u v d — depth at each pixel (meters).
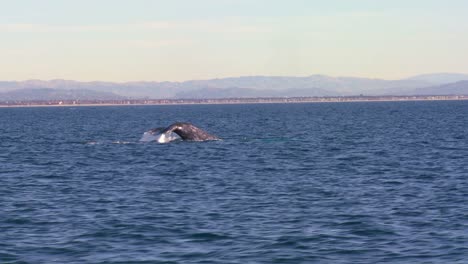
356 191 94.31
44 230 69.12
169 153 149.88
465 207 80.69
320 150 161.12
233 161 134.50
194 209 80.44
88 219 74.56
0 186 100.94
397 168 122.50
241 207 81.75
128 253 60.09
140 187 99.19
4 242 64.00
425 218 74.31
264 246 62.25
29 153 159.25
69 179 109.12
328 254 59.59
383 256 58.91
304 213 77.69
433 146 172.12
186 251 60.69
